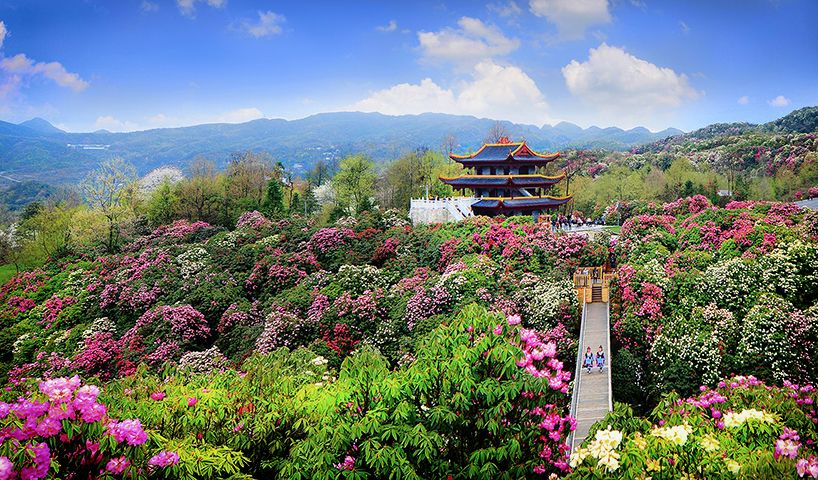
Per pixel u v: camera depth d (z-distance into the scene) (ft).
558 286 138.51
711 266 139.64
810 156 395.96
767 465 36.37
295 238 201.16
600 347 111.65
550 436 51.62
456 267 147.95
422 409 51.93
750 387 55.31
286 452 55.67
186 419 53.16
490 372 51.67
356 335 133.18
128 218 284.00
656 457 39.88
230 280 174.81
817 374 100.27
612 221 278.26
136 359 139.13
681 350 116.88
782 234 144.77
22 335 173.78
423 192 341.41
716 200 319.27
